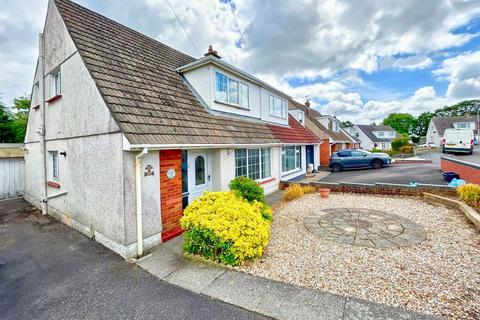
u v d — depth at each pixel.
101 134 5.11
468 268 3.86
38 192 9.01
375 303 3.05
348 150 20.09
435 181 12.00
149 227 5.08
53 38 7.14
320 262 4.25
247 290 3.48
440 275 3.68
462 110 64.31
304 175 17.12
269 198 10.23
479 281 3.47
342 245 4.96
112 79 5.65
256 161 10.41
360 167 19.39
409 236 5.32
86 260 4.68
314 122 24.61
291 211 7.74
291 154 15.06
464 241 4.92
